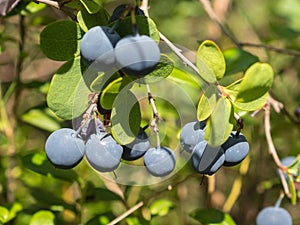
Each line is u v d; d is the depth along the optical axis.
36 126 0.40
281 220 0.37
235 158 0.27
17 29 0.42
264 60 0.53
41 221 0.35
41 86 0.39
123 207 0.41
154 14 0.56
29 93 0.45
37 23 0.39
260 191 0.46
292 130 0.45
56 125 0.39
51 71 0.47
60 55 0.26
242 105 0.26
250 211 0.49
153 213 0.37
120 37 0.25
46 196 0.38
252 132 0.45
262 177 0.48
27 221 0.39
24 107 0.45
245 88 0.26
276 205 0.37
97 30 0.25
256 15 0.61
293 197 0.35
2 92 0.45
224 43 0.54
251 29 0.58
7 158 0.42
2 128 0.40
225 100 0.26
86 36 0.25
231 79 0.37
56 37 0.26
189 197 0.52
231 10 0.60
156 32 0.26
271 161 0.47
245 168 0.44
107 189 0.38
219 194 0.50
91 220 0.37
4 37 0.38
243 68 0.37
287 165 0.38
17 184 0.44
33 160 0.36
